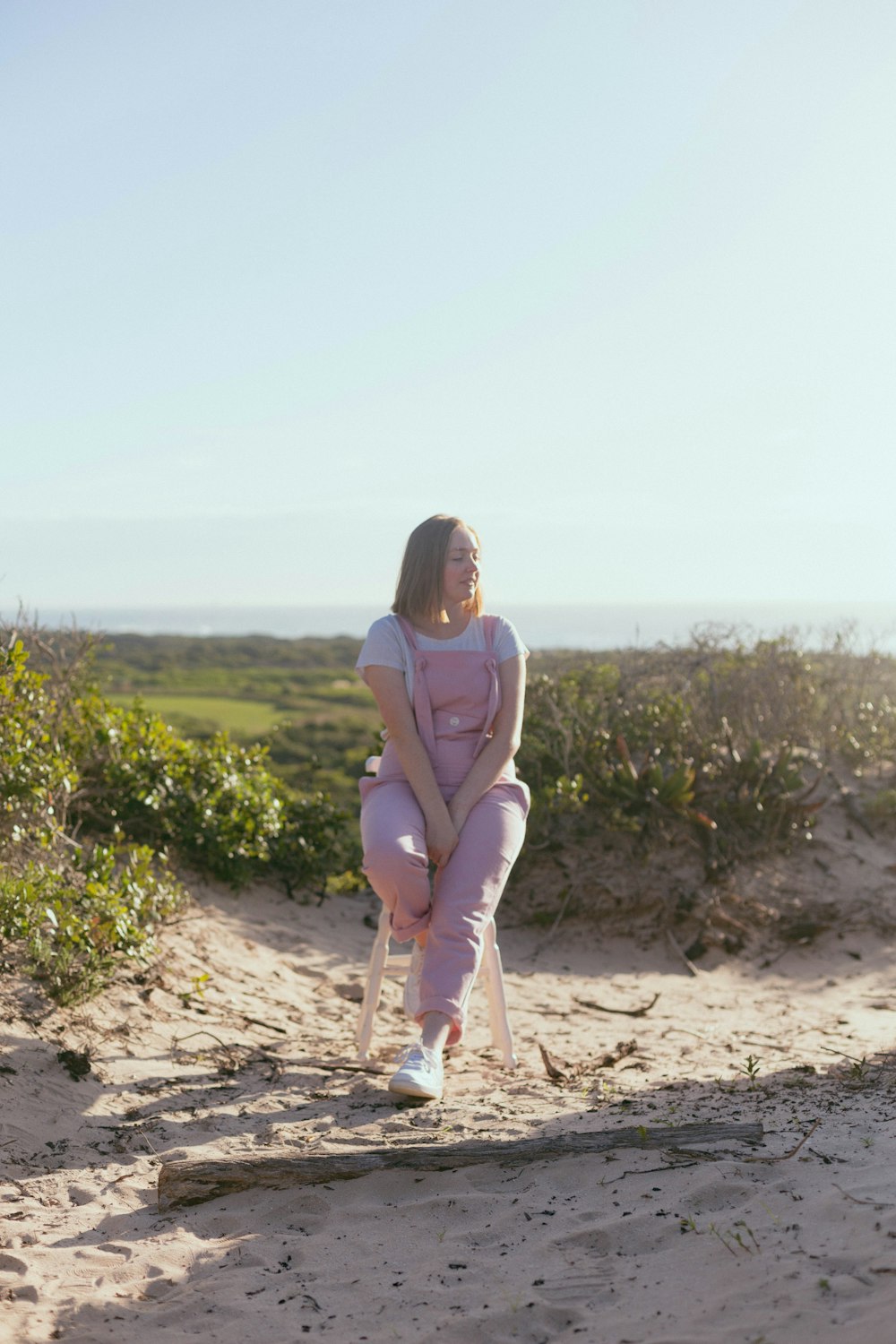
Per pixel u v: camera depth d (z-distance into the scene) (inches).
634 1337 80.5
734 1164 110.3
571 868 293.6
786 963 266.7
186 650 2218.3
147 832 261.7
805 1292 82.0
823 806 334.0
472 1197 110.7
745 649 367.6
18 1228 108.6
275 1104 147.7
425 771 141.3
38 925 179.2
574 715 316.5
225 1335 87.2
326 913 279.1
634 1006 224.1
